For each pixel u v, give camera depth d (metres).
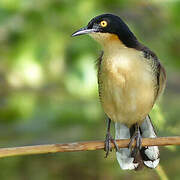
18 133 14.10
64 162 15.32
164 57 14.20
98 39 11.12
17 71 13.70
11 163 15.25
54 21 13.62
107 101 11.03
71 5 13.60
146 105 10.95
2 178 15.12
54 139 13.85
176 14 13.80
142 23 14.52
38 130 13.91
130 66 10.70
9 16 13.49
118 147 10.76
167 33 14.25
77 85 13.46
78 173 15.23
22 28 13.61
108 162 15.08
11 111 14.27
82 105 13.90
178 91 14.91
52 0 13.60
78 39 13.51
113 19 10.99
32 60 13.56
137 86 10.73
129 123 11.39
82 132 14.09
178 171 14.33
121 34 10.93
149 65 10.84
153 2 14.07
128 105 10.91
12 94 14.44
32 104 14.31
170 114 13.63
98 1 13.93
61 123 13.83
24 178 15.20
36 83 13.81
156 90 11.04
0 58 13.96
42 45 13.56
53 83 14.30
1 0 13.51
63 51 13.60
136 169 11.17
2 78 14.32
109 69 10.77
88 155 15.23
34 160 15.33
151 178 14.64
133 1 14.18
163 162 14.35
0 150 9.35
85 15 13.61
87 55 13.46
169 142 9.91
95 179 15.18
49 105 14.14
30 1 13.55
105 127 14.40
